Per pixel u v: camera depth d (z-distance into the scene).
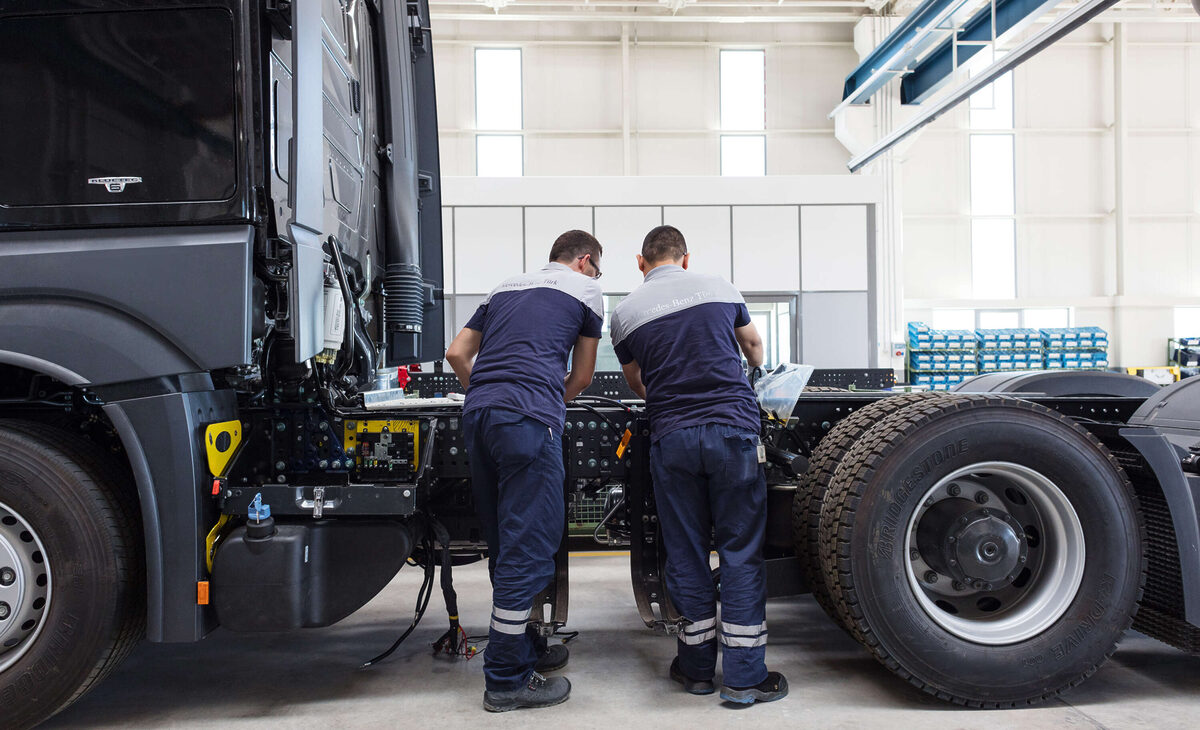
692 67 14.05
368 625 3.01
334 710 2.17
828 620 3.06
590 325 2.35
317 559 2.08
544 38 13.96
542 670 2.42
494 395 2.11
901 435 2.09
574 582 3.68
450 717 2.10
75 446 2.01
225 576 1.98
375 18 3.02
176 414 1.93
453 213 10.31
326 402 2.30
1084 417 2.75
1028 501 2.29
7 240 1.92
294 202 1.94
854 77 13.32
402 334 3.13
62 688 1.91
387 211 3.03
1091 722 2.02
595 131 13.93
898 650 2.05
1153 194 14.12
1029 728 1.98
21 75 1.93
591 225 10.39
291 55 1.98
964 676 2.06
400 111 3.02
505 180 10.30
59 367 1.90
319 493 2.08
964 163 14.02
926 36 10.33
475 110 13.97
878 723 2.02
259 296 1.98
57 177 1.92
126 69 1.93
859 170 13.70
